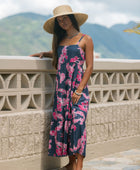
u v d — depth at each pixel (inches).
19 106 138.5
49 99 154.3
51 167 152.9
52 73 153.3
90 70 138.3
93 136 172.7
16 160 136.4
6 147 132.3
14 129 135.0
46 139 149.4
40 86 147.8
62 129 140.2
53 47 145.3
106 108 178.7
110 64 176.4
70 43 139.9
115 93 187.8
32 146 143.2
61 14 136.6
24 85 144.3
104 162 166.6
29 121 141.3
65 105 139.3
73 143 135.5
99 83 176.1
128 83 194.1
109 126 181.3
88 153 170.7
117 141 186.5
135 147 199.0
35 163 145.0
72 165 149.0
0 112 131.6
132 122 195.9
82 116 136.7
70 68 138.1
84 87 138.2
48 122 149.8
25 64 136.9
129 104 193.2
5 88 132.0
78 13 139.1
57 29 143.9
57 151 141.3
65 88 139.4
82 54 139.2
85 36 139.4
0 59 127.3
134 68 192.5
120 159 172.6
